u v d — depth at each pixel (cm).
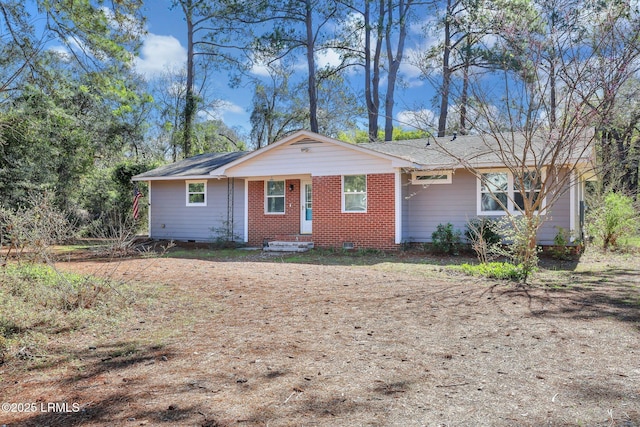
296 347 491
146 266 1168
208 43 2992
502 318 600
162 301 735
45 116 1755
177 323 603
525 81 980
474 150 1539
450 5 2022
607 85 905
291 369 425
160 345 507
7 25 942
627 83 1045
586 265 1195
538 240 1428
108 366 442
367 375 407
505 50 1052
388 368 424
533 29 1002
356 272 1037
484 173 1498
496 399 352
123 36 1092
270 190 1845
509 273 931
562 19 951
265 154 1711
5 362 457
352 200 1584
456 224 1534
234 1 2670
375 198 1534
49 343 519
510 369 417
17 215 850
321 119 3694
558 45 949
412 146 1777
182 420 324
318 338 523
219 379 402
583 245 1583
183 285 871
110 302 694
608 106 942
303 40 2825
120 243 1060
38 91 1173
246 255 1520
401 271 1059
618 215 1579
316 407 343
